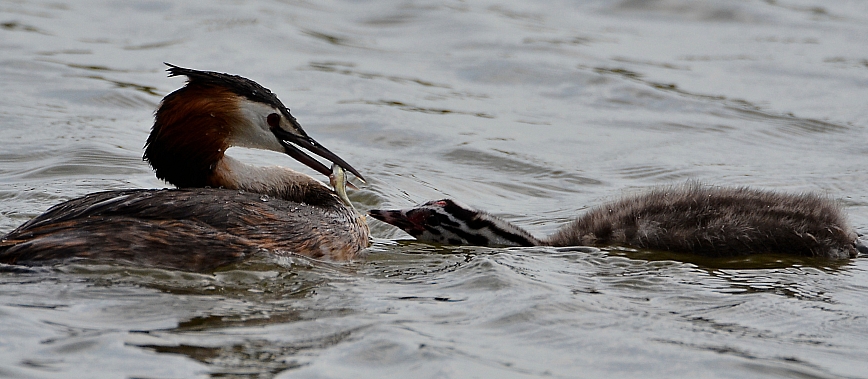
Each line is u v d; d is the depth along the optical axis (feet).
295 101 68.44
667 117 68.13
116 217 37.09
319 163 43.98
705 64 80.23
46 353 28.43
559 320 32.53
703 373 28.89
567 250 43.04
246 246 38.09
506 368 28.73
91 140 58.03
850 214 50.01
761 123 67.10
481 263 38.83
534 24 90.38
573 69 77.05
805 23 91.91
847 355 30.58
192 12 89.35
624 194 52.24
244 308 33.04
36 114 62.59
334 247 40.88
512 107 69.72
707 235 43.14
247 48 80.07
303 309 33.17
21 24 83.20
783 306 34.91
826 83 75.51
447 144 61.41
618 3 96.68
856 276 39.60
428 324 31.89
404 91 71.97
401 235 48.14
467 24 88.33
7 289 33.37
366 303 33.99
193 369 27.89
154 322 31.27
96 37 81.51
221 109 42.19
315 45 82.12
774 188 53.98
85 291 33.68
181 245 36.96
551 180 56.44
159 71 73.67
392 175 55.52
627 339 31.09
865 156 60.59
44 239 35.91
